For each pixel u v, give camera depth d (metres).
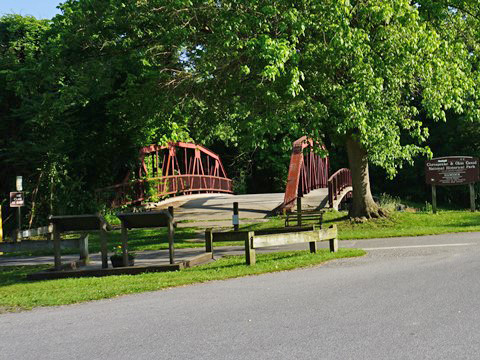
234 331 5.20
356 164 18.38
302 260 9.98
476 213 19.59
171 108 17.19
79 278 9.86
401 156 17.86
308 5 13.83
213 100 17.20
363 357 4.32
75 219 10.58
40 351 4.87
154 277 9.24
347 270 8.70
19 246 11.97
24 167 23.66
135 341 5.03
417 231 14.88
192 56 16.88
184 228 19.81
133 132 22.27
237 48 14.59
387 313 5.65
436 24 16.38
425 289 6.77
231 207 24.66
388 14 12.97
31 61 21.62
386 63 14.14
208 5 14.47
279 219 19.88
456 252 10.25
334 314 5.69
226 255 12.28
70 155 23.66
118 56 17.73
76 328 5.64
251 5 13.67
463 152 38.78
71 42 17.34
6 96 23.19
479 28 16.70
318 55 14.30
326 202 23.77
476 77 16.42
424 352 4.41
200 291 7.50
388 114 15.78
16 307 7.00
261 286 7.62
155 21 15.79
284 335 4.98
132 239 17.86
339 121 15.14
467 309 5.70
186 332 5.25
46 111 21.34
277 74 12.88
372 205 18.42
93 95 19.11
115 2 16.14
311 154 29.62
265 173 46.72
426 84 15.17
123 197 25.30
